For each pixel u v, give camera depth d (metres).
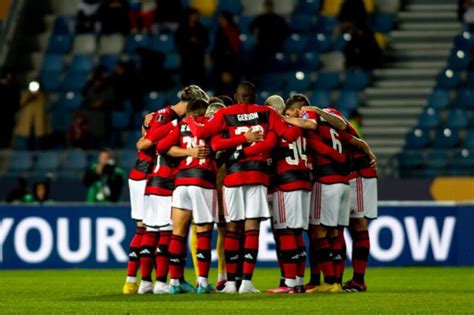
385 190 55.91
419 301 30.42
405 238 51.00
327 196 33.44
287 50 69.25
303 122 32.53
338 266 34.47
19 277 44.81
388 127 64.00
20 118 63.53
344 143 33.91
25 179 54.91
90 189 53.22
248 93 32.72
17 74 68.88
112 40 70.56
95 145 63.00
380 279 43.22
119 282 41.44
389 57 68.88
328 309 27.69
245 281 33.34
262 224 50.12
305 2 72.50
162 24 70.88
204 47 65.12
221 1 72.44
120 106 64.75
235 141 32.09
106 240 50.28
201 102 33.09
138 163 34.75
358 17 67.94
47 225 50.03
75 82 68.31
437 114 64.31
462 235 51.28
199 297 31.70
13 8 69.94
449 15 71.19
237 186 32.69
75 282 41.50
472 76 67.44
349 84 66.94
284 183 33.03
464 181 56.72
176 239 33.25
